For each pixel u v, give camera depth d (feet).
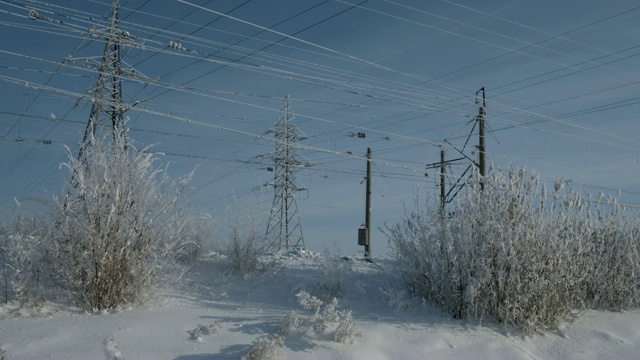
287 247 78.64
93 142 26.63
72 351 19.30
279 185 87.35
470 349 23.56
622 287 33.53
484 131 60.44
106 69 50.21
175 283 30.91
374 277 34.45
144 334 21.21
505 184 28.71
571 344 25.88
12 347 19.33
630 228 35.65
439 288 28.32
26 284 25.17
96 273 24.70
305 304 23.35
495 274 27.07
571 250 29.19
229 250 38.45
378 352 21.94
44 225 27.07
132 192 26.45
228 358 19.74
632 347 26.45
